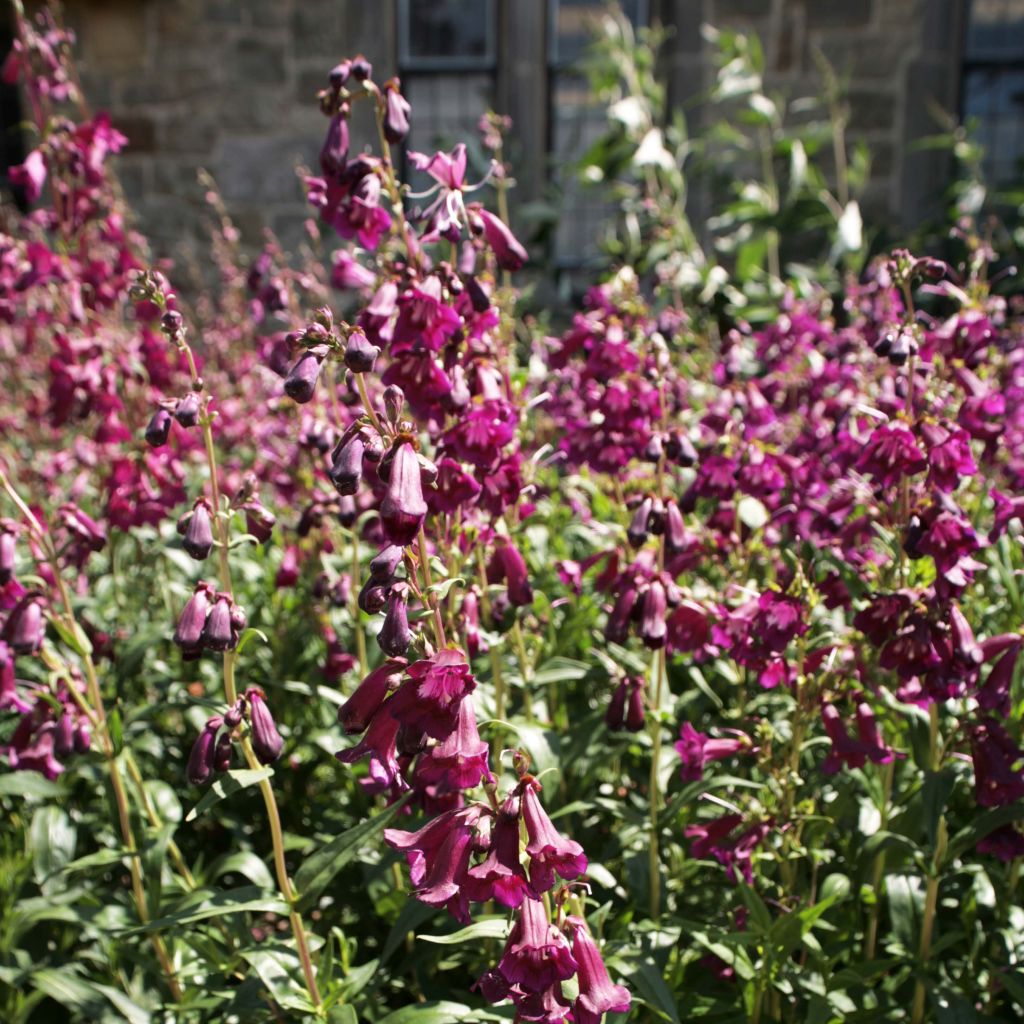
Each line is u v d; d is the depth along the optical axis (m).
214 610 2.04
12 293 3.69
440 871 1.58
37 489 4.62
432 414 2.23
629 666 2.94
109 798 2.74
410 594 1.80
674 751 2.86
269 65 9.14
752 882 2.57
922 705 2.45
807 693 2.46
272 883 2.75
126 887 3.35
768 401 3.86
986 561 3.17
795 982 2.41
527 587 2.51
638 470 3.29
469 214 2.26
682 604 2.52
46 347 5.02
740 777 3.04
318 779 3.82
